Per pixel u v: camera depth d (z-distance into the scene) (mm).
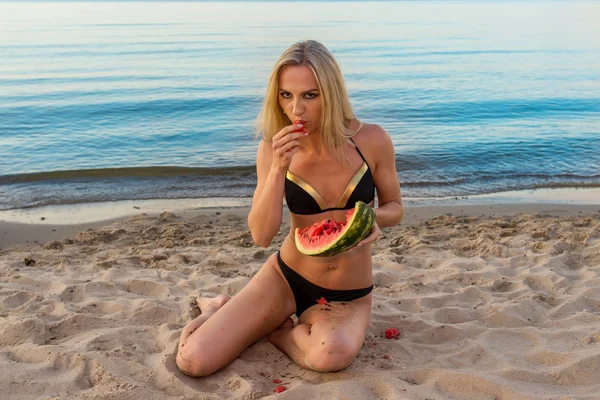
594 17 66312
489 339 4383
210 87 21484
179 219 8812
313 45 3791
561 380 3760
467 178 11344
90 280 5809
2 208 9609
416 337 4473
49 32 44344
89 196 10273
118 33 43750
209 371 3832
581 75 24484
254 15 68875
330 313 4059
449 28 50250
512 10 82500
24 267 6484
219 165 12203
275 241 7438
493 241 7047
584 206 9445
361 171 4012
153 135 14820
